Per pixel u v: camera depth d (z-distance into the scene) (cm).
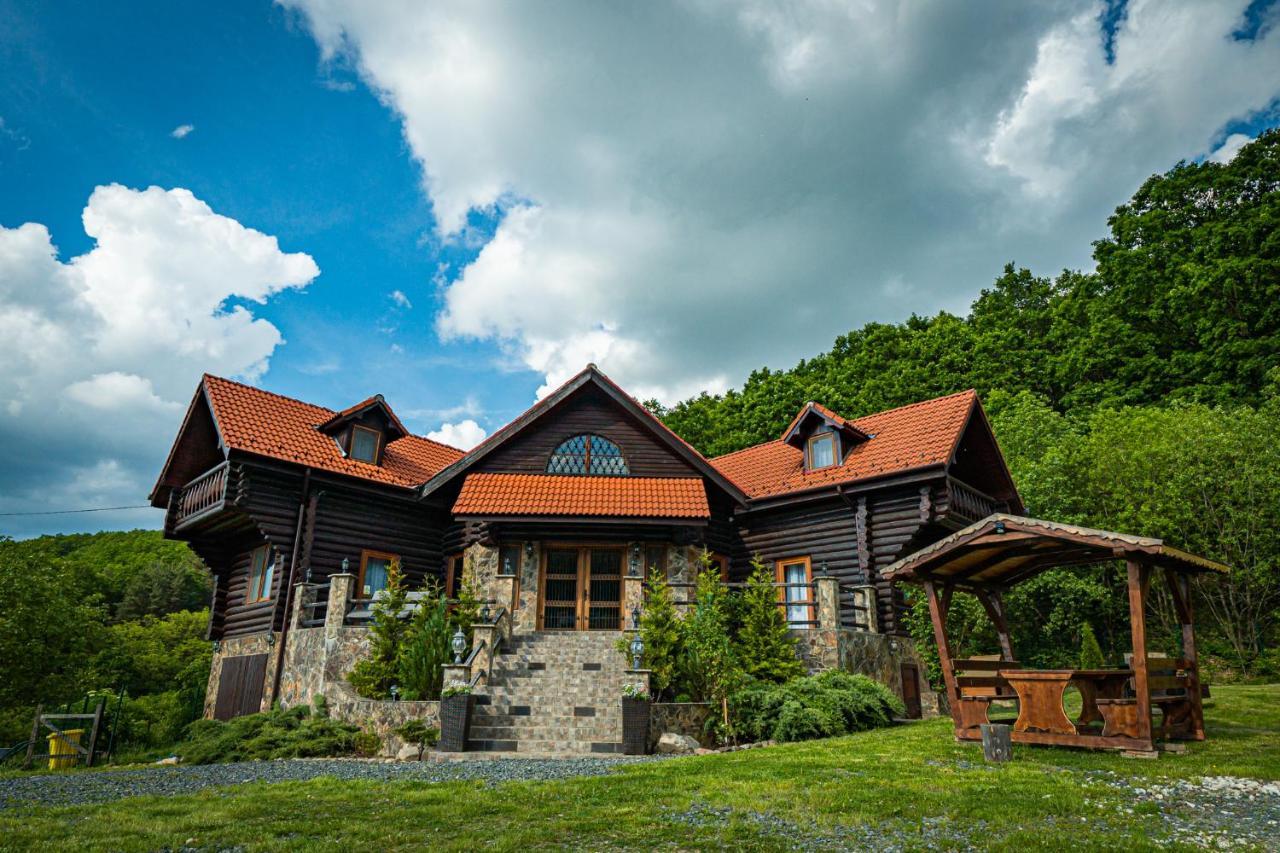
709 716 1545
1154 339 3812
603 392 2414
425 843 740
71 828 807
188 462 2353
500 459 2348
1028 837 704
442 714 1471
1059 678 1129
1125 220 4359
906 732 1391
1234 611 2480
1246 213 3897
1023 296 5419
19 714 2705
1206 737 1197
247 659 2133
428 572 2403
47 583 2855
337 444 2292
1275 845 671
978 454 2373
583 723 1543
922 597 2061
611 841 742
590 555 2248
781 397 4341
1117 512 2664
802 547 2342
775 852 697
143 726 2480
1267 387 2884
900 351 4688
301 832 787
